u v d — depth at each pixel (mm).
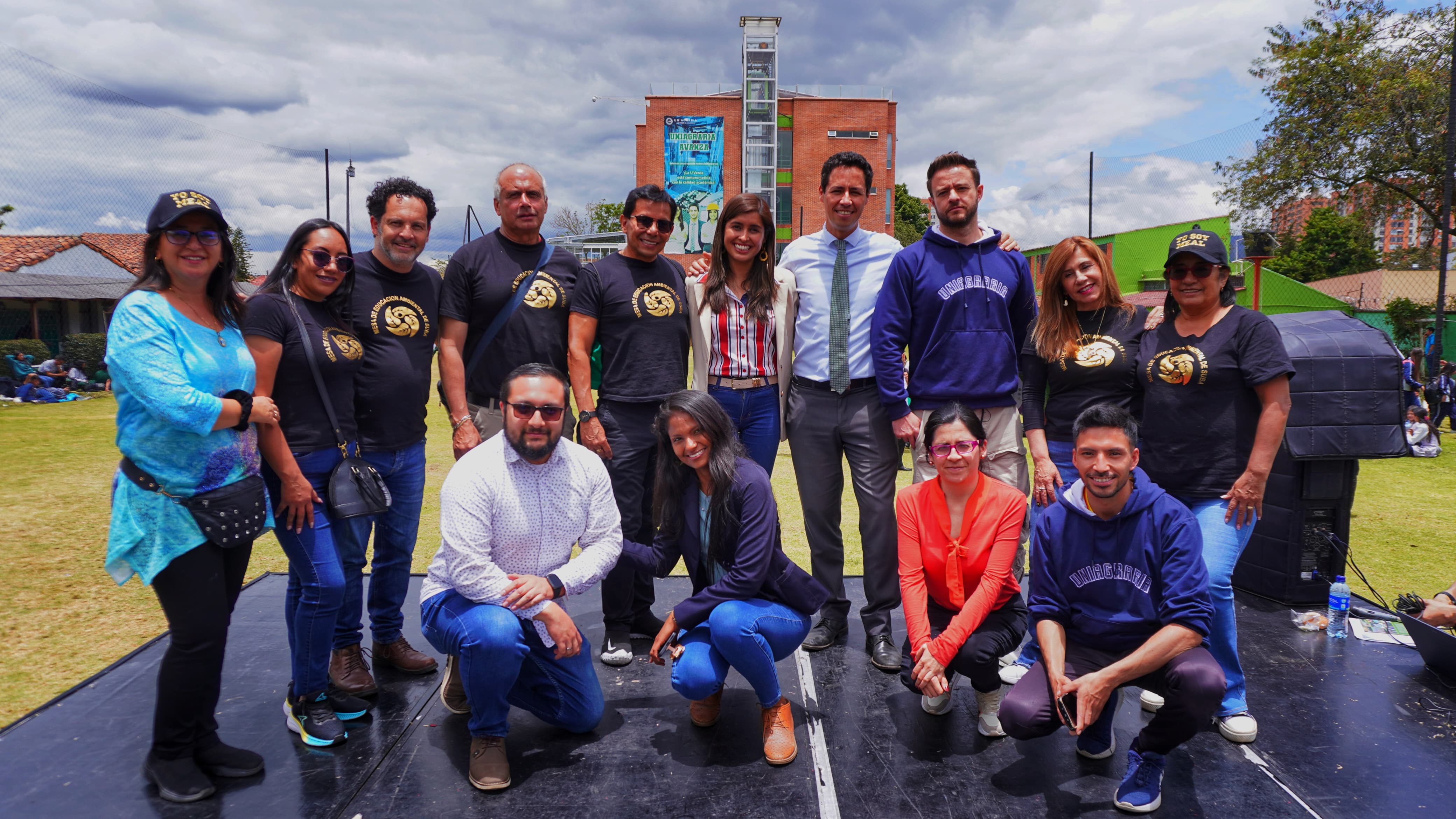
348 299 2744
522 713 2906
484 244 3236
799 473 3441
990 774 2492
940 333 3215
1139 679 2393
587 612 3830
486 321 3221
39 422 12383
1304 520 3920
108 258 22078
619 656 3299
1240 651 3414
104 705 2836
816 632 3455
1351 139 16250
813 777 2469
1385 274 19719
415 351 2994
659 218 3188
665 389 3256
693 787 2408
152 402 2100
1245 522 2777
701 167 37625
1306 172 16750
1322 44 16375
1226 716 2715
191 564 2252
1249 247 6234
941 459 2609
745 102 37156
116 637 3803
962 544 2711
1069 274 3086
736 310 3285
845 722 2814
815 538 3469
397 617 3176
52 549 5289
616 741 2688
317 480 2662
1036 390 3256
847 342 3295
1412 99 15492
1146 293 17203
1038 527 2564
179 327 2191
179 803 2281
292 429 2611
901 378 3184
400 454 2994
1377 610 3814
